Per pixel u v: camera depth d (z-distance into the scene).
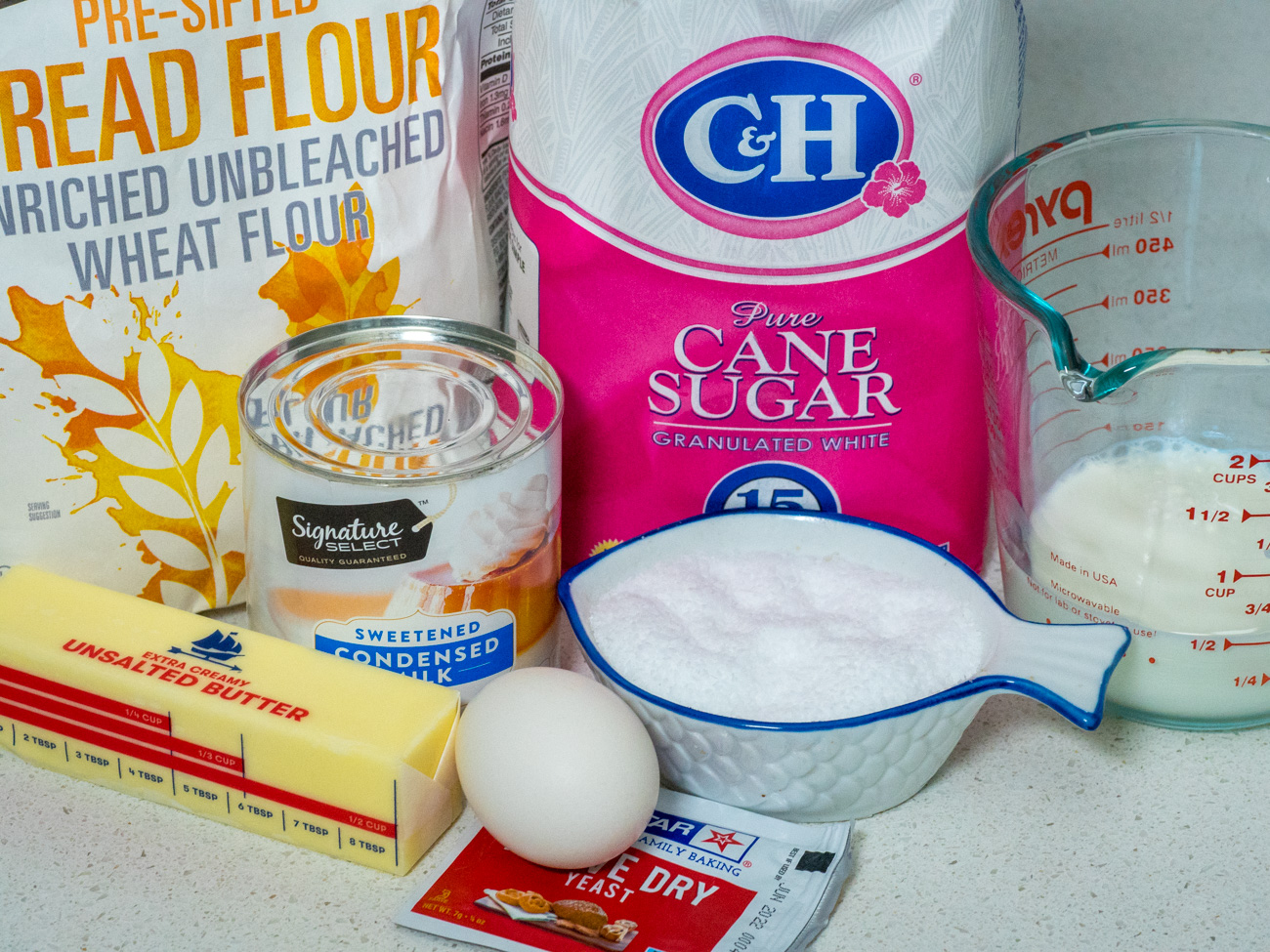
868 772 0.60
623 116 0.63
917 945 0.56
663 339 0.68
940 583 0.68
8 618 0.64
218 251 0.68
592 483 0.73
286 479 0.60
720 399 0.69
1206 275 0.81
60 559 0.71
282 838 0.61
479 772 0.56
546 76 0.64
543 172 0.67
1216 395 0.71
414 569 0.62
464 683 0.65
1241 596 0.63
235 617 0.77
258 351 0.71
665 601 0.68
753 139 0.63
